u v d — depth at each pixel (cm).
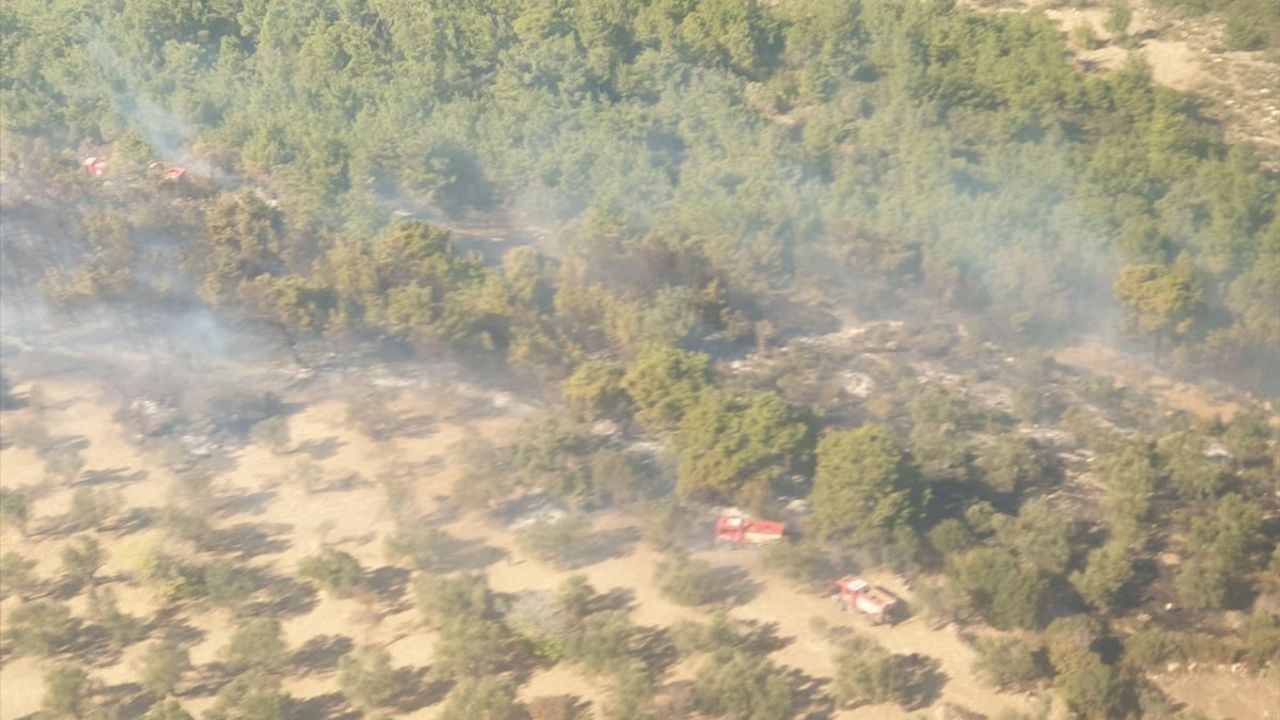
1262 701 14575
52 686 14025
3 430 18238
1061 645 14725
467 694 13838
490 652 14475
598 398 17838
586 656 14412
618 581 15775
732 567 15975
